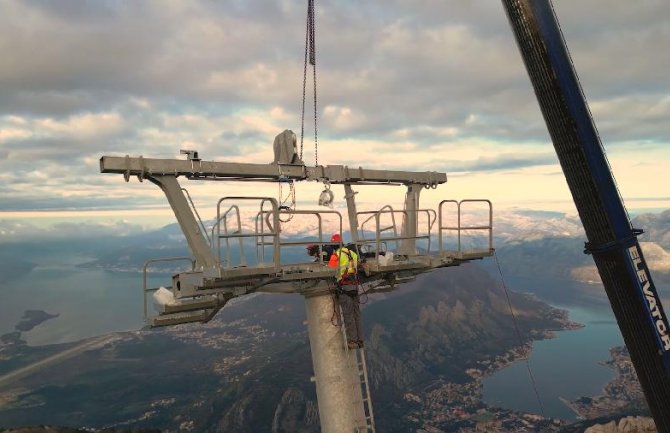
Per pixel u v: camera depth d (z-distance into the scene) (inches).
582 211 463.5
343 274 486.6
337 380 509.4
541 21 439.2
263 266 411.2
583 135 443.8
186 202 462.0
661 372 452.8
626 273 451.8
